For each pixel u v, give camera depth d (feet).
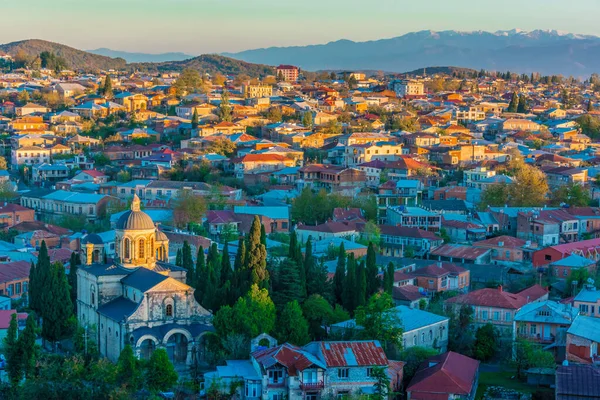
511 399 536.83
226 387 508.94
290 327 583.99
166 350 572.10
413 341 602.44
